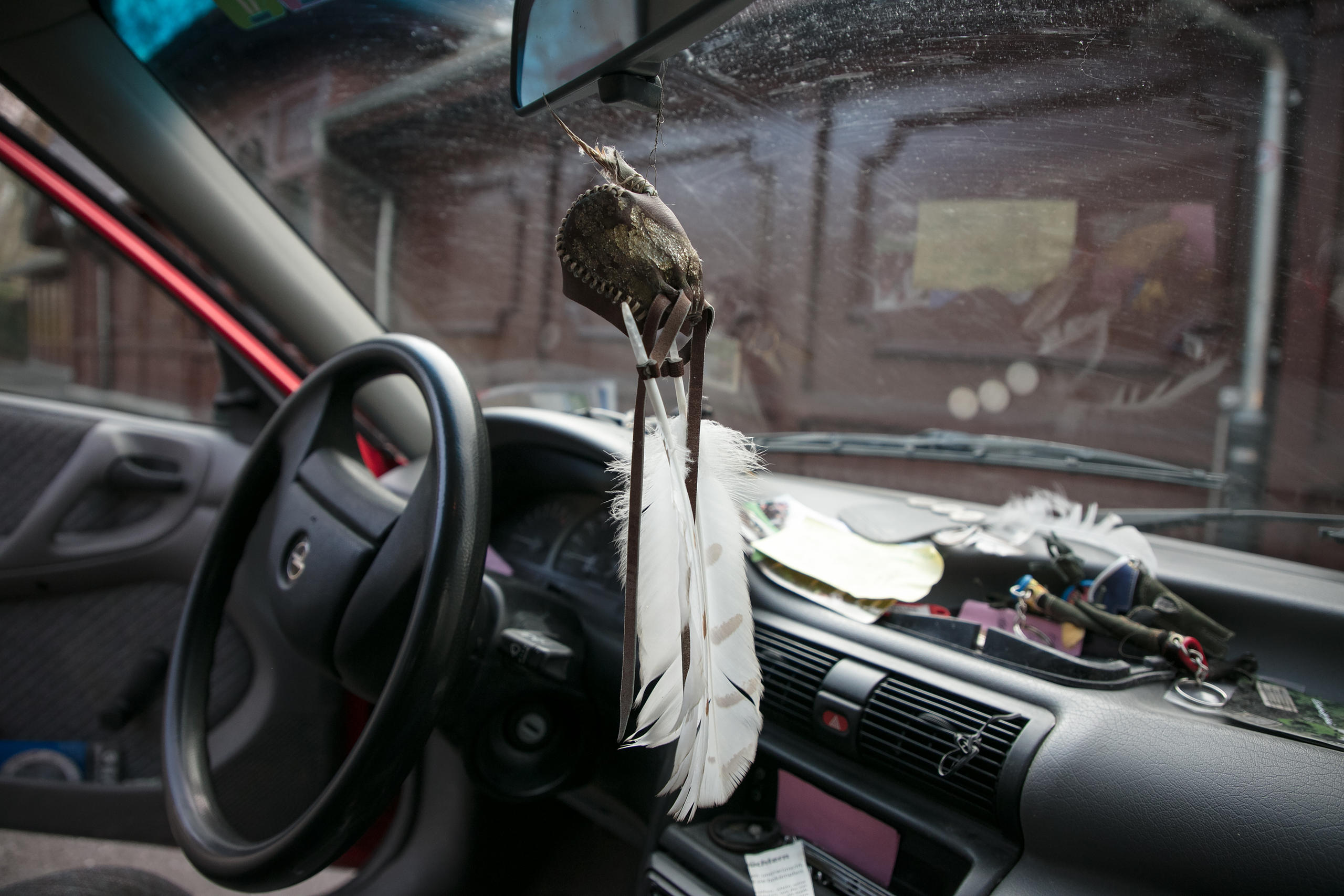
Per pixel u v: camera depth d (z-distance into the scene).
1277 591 1.19
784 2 1.44
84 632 2.03
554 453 1.48
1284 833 0.79
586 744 1.28
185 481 1.99
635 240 0.65
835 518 1.54
